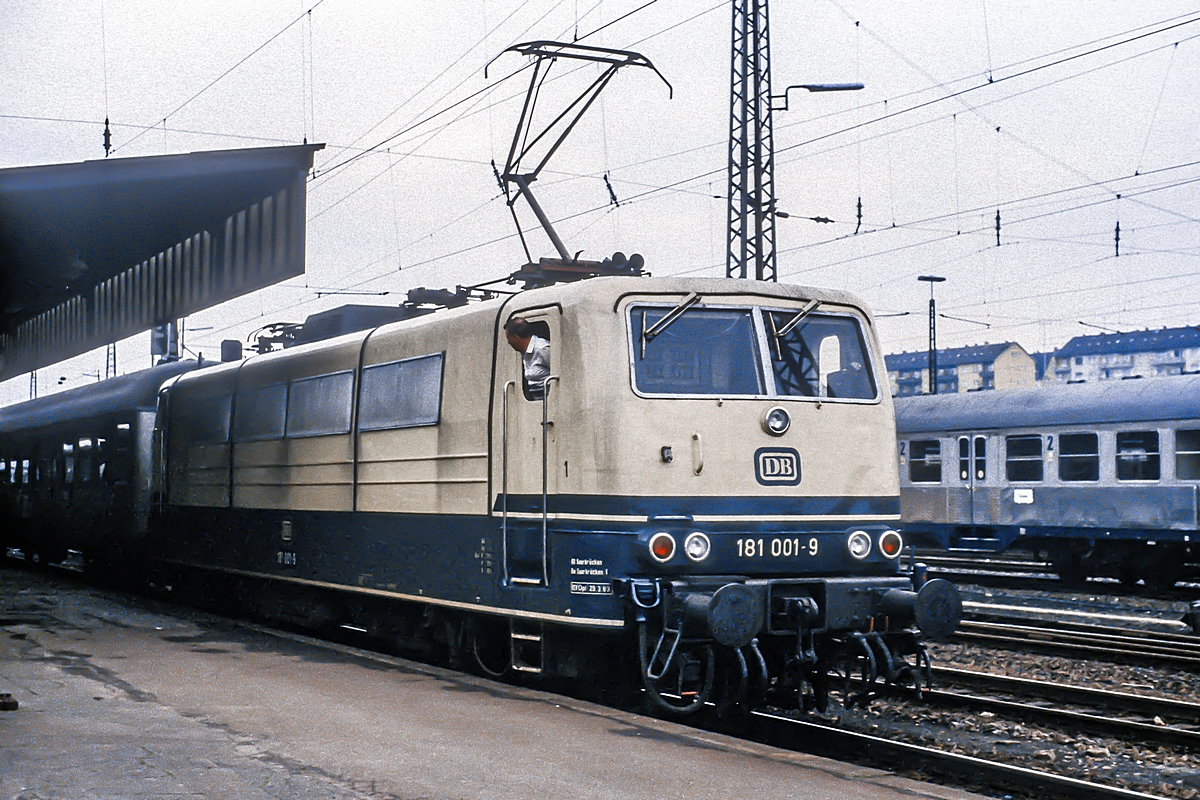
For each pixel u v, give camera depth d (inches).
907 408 997.2
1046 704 410.6
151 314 642.8
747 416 350.9
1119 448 825.5
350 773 245.3
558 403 353.4
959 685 443.2
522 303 375.2
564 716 309.0
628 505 334.0
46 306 800.3
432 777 243.6
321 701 325.1
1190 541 791.1
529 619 361.4
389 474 438.6
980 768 299.4
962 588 834.8
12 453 1034.1
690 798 231.3
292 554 512.1
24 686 339.6
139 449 724.0
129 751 259.4
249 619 616.7
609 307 346.0
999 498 905.5
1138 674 466.0
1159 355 4468.5
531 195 538.3
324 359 491.8
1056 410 868.0
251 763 251.6
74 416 847.1
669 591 326.6
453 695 338.3
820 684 353.7
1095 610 705.0
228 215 544.1
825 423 362.6
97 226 548.4
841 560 358.3
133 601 633.0
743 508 345.7
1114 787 293.0
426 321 426.0
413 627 451.2
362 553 456.1
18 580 791.1
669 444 340.5
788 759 264.7
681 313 352.5
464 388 397.1
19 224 525.0
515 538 370.3
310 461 496.7
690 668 323.6
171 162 458.6
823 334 373.7
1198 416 776.9
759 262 921.5
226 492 580.7
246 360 582.2
